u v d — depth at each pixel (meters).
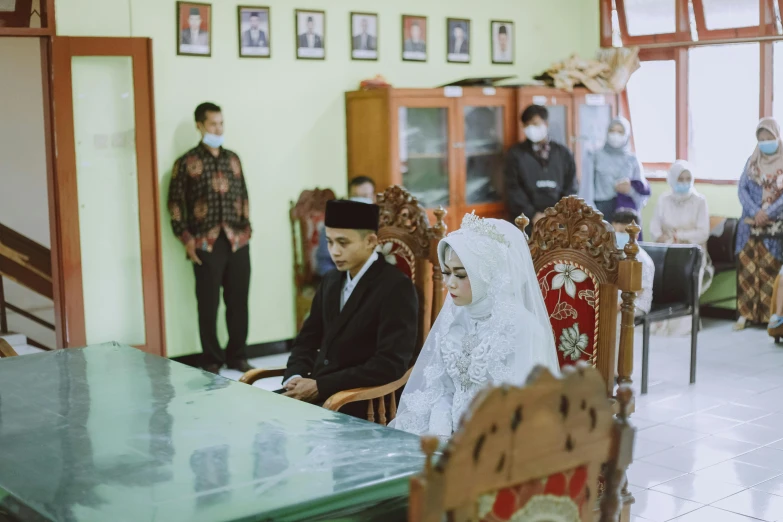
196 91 6.20
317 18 6.66
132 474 1.91
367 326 3.28
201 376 2.81
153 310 5.88
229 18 6.28
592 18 8.42
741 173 7.43
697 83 7.93
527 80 8.12
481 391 1.36
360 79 6.95
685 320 7.09
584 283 2.78
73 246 5.64
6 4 5.61
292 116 6.62
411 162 6.86
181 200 5.98
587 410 1.50
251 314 6.55
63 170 5.57
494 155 7.43
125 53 5.61
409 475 1.89
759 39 7.42
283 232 6.65
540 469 1.45
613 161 7.69
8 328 7.55
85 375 2.84
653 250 5.77
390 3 7.07
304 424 2.28
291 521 1.72
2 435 2.21
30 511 1.74
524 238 2.73
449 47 7.48
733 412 5.03
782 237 6.96
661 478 4.03
